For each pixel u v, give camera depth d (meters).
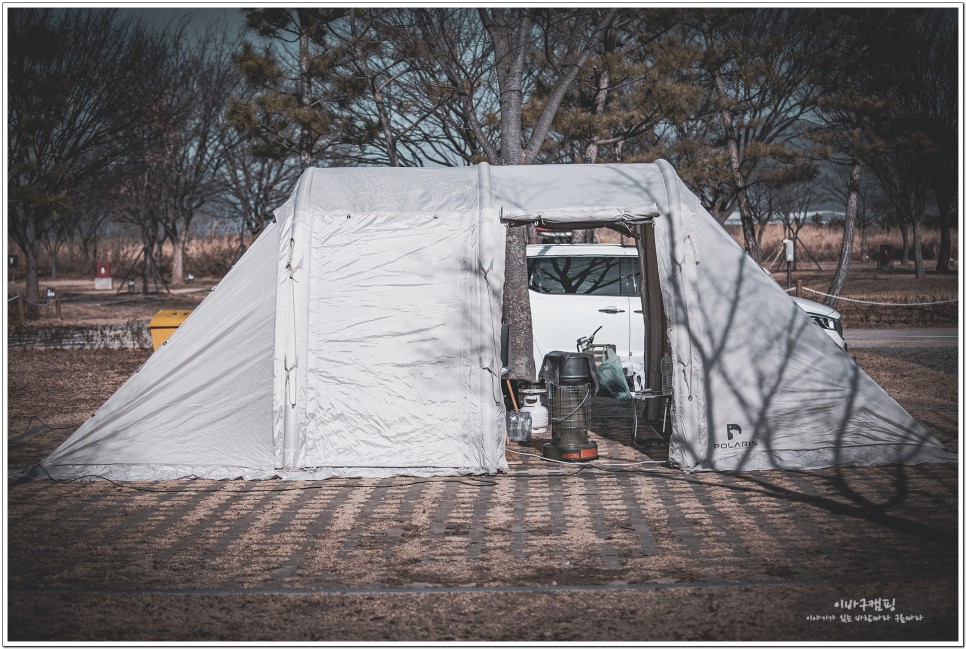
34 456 7.76
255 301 7.16
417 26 13.27
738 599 4.27
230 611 4.21
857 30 18.78
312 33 15.82
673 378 7.07
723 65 17.97
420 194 7.38
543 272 10.05
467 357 6.99
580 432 7.41
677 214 7.11
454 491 6.46
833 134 20.62
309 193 7.43
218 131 34.00
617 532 5.41
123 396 7.11
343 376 6.99
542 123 10.99
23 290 30.97
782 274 40.88
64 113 24.36
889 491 6.20
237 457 7.00
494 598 4.33
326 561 4.94
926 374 12.02
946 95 23.48
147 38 27.36
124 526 5.66
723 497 6.17
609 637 3.85
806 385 7.06
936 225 54.66
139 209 36.59
